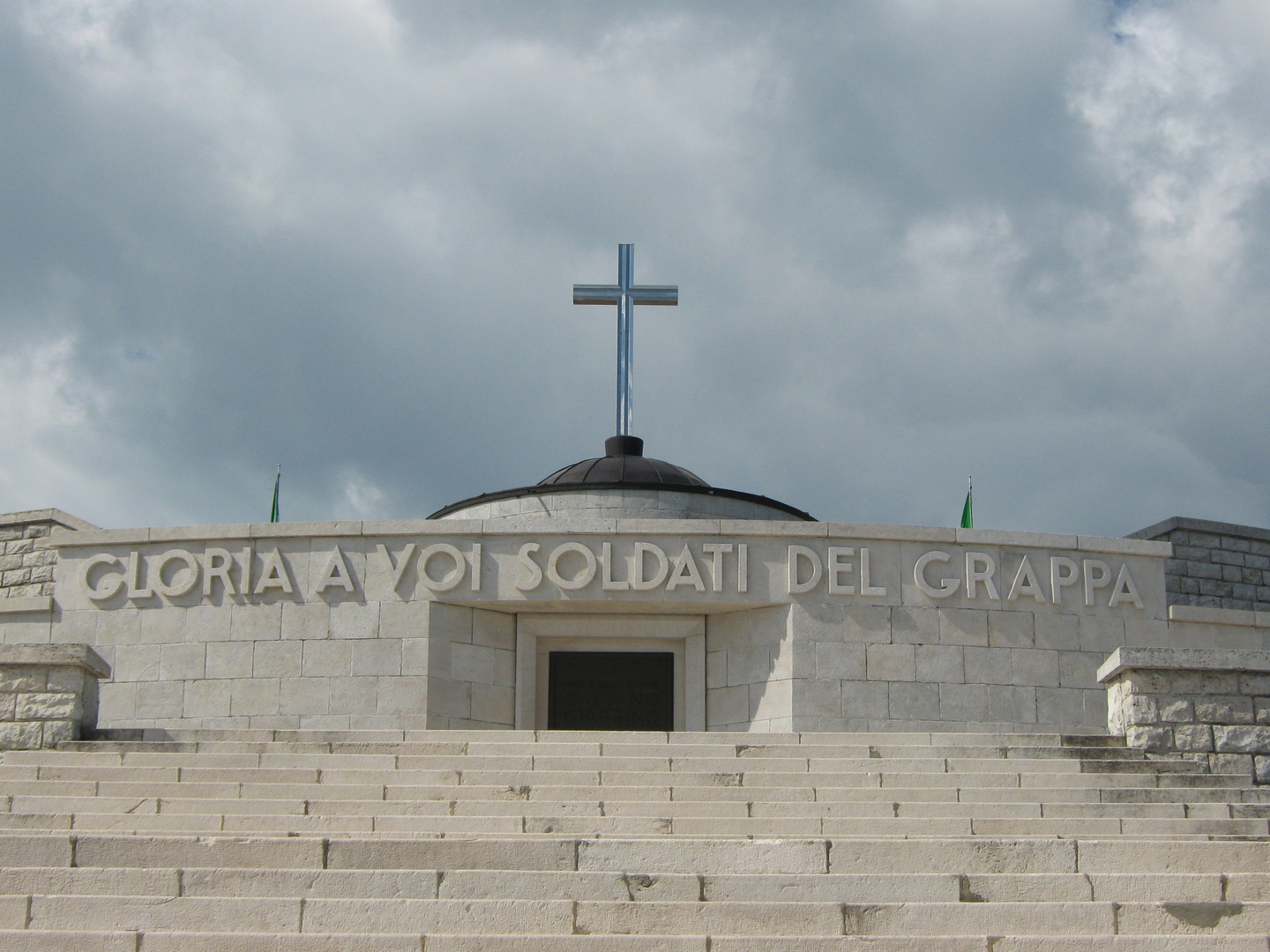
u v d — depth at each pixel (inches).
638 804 509.0
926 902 419.2
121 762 577.9
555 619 852.0
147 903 391.9
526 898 411.2
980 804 522.9
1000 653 829.2
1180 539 1006.4
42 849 426.0
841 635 822.5
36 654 629.3
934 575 837.8
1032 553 849.5
